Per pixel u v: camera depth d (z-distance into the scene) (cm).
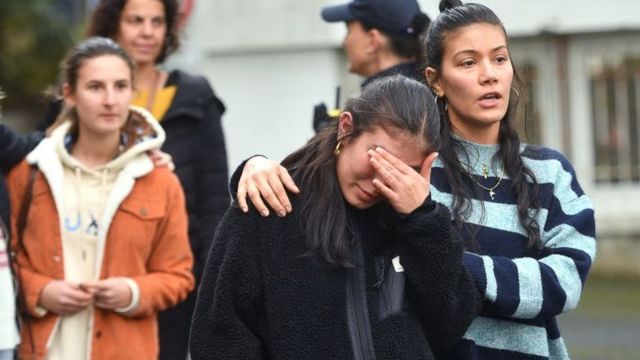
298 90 3394
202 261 1432
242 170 930
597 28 3381
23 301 1256
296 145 3397
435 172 955
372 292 877
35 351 1258
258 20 3388
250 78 3416
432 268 868
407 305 888
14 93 4066
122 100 1291
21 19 3944
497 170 966
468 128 973
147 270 1306
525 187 959
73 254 1272
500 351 942
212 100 1466
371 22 1382
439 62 969
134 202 1288
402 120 852
